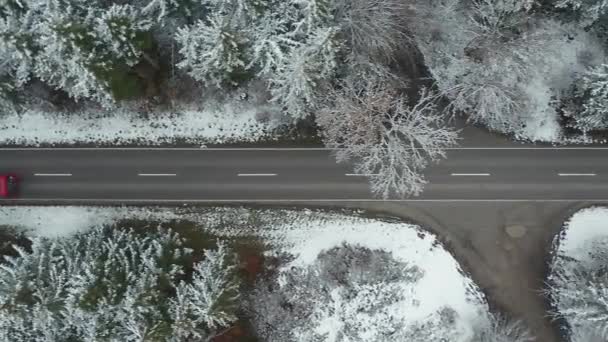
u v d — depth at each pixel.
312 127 34.53
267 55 28.02
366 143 30.08
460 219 34.22
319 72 29.11
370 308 32.72
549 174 34.06
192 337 30.28
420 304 32.69
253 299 33.84
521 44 30.33
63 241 31.66
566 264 33.06
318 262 33.66
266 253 34.44
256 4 27.67
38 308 26.66
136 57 28.72
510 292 33.78
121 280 27.91
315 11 26.58
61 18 25.16
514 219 34.06
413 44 32.72
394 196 34.38
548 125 34.12
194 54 28.25
